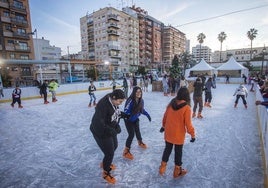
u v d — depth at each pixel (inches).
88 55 2161.7
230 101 381.1
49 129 212.1
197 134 179.2
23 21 1280.8
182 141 101.3
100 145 98.8
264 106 161.2
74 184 101.9
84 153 143.2
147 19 2534.5
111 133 94.4
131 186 98.6
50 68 1286.9
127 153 131.3
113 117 97.2
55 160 132.1
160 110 307.1
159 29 2758.4
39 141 172.4
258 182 99.0
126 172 112.8
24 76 1152.2
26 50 1301.7
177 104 98.7
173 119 100.0
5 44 1202.0
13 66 1119.6
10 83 759.7
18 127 223.6
